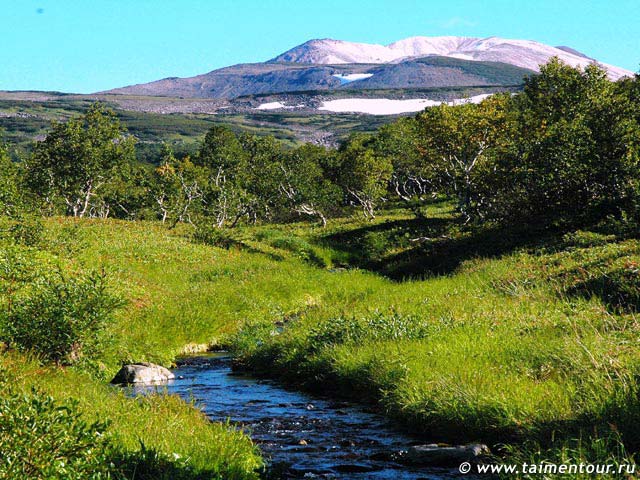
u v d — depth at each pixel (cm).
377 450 997
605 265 2148
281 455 973
